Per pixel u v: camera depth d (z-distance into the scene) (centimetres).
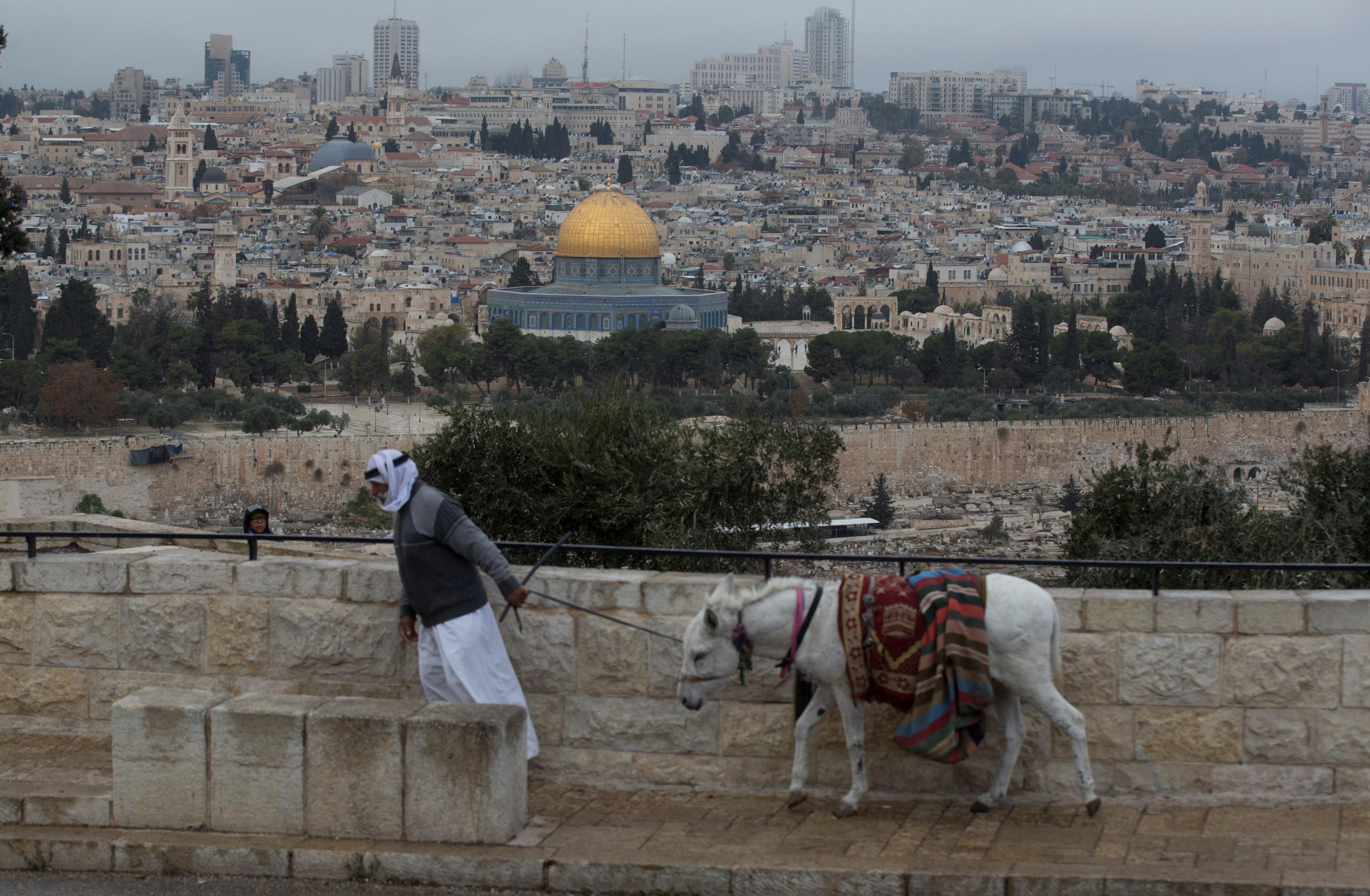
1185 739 2088
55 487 17538
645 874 1880
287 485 18962
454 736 1950
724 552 2181
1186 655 2081
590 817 2059
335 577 2270
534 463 4819
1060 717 1981
